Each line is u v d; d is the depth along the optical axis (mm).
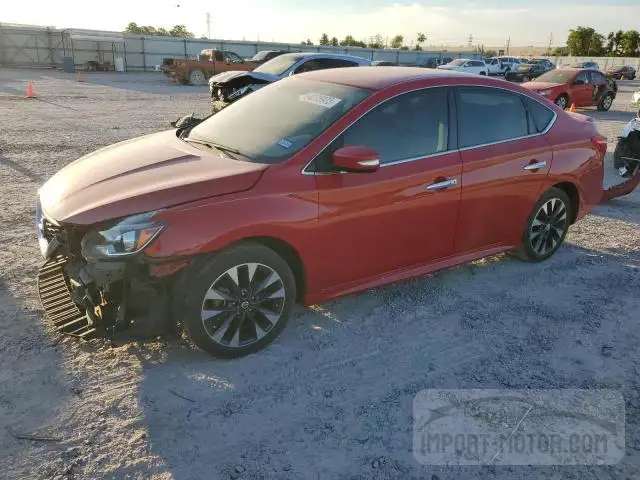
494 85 4387
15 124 11383
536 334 3785
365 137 3586
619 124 15930
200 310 3084
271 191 3203
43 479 2395
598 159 5105
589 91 18859
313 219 3330
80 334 3160
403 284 4480
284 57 14414
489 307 4141
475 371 3332
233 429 2764
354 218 3514
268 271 3270
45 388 2979
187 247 2932
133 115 13766
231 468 2514
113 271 2875
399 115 3762
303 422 2838
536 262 5027
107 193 3148
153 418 2811
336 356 3426
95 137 10320
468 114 4141
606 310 4168
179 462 2537
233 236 3041
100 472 2453
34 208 5953
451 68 33906
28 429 2684
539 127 4660
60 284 3869
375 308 4047
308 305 3607
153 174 3328
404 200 3709
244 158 3500
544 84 18453
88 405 2873
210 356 3338
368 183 3531
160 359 3295
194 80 26312
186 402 2938
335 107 3676
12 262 4512
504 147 4305
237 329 3266
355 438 2742
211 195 3062
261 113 4020
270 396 3021
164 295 3023
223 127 4059
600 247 5543
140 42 40562
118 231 2887
